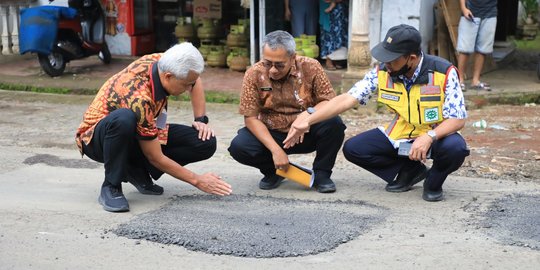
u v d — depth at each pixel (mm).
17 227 4547
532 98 8727
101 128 4648
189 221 4590
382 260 3996
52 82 9797
